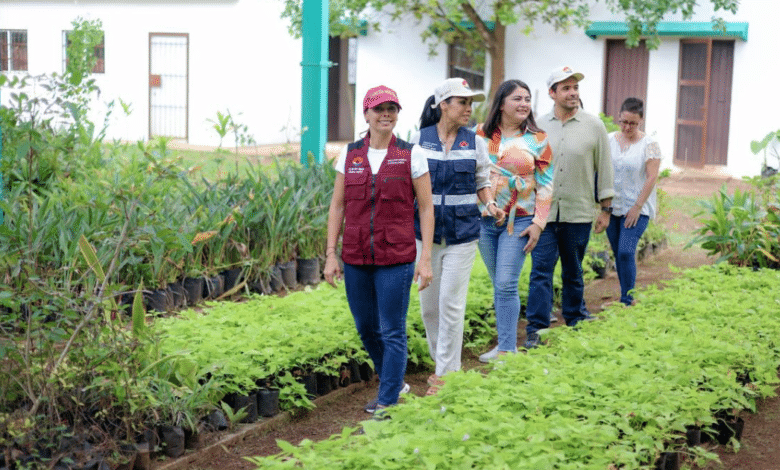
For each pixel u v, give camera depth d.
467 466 3.47
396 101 4.92
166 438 4.60
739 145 18.52
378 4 18.62
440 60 20.64
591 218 6.85
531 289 6.77
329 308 6.48
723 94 18.72
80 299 4.43
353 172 4.98
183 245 5.10
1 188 5.31
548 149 6.20
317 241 9.02
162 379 4.70
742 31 17.88
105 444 4.34
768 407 5.75
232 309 6.48
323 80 10.97
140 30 21.88
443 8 19.66
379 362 5.39
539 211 6.17
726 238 9.09
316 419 5.42
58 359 4.43
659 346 5.31
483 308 7.17
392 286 5.02
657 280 9.66
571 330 5.82
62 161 8.27
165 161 5.50
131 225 5.12
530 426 3.83
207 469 4.65
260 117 21.31
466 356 6.76
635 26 17.48
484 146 5.62
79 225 6.54
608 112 19.75
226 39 21.02
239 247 8.05
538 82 19.88
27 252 4.54
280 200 8.43
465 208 5.50
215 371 5.13
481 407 4.10
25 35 23.36
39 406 4.40
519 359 4.92
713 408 4.70
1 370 4.33
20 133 5.01
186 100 21.61
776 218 9.11
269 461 3.61
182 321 6.09
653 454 3.98
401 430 3.98
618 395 4.44
